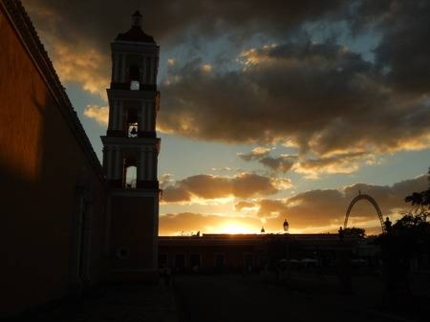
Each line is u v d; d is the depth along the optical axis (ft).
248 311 60.54
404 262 65.10
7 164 37.63
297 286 102.99
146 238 112.78
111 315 51.06
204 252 208.03
